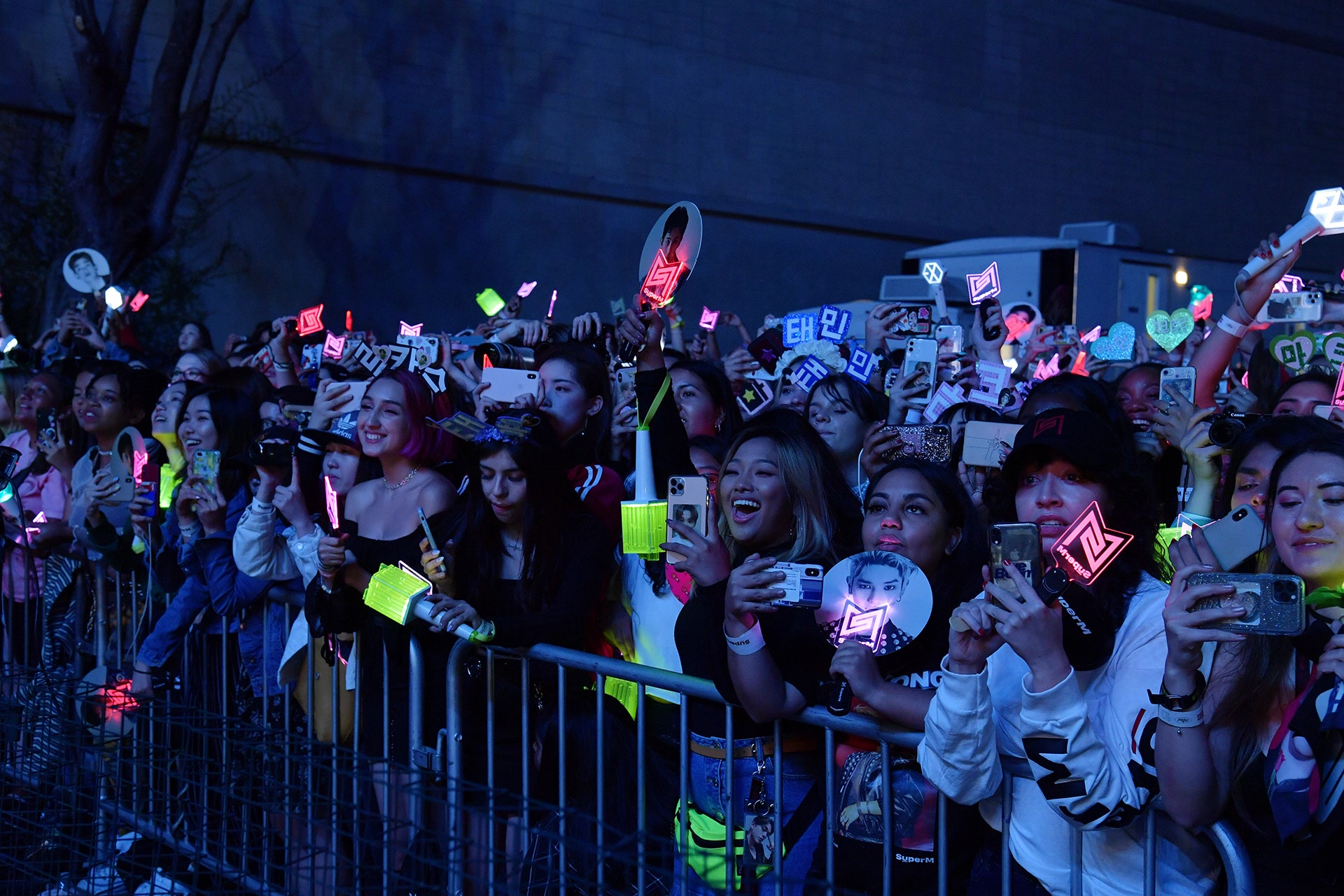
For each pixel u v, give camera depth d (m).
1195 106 20.09
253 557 3.62
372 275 14.77
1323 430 2.31
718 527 3.09
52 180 12.80
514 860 2.41
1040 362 7.05
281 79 14.07
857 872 2.47
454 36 15.01
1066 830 2.19
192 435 4.01
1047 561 2.15
